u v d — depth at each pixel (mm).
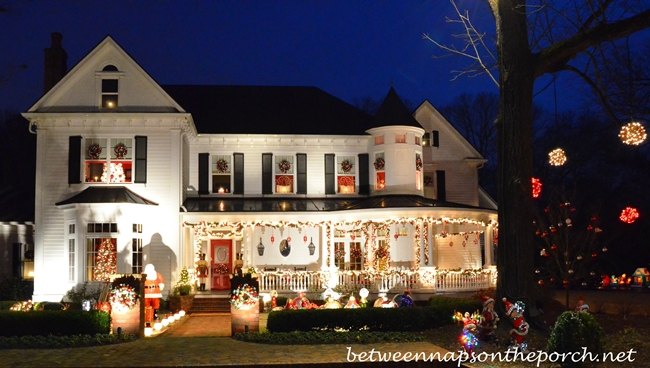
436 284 25484
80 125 25734
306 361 12633
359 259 28703
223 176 29203
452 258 30750
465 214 26219
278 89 32406
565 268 21609
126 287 16297
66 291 24688
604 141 43594
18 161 44562
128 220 24359
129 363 12523
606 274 37250
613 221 38875
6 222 28406
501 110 16422
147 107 25891
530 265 15883
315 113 30938
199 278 27797
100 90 25875
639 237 38312
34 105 25562
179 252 25484
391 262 28359
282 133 29219
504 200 16156
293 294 25562
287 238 28453
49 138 25781
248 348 14234
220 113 30172
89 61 25922
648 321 18016
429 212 25359
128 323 16234
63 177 25609
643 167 41375
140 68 25969
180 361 12688
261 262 28250
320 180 29531
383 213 25484
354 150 29891
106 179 25547
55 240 25344
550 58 15938
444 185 32062
